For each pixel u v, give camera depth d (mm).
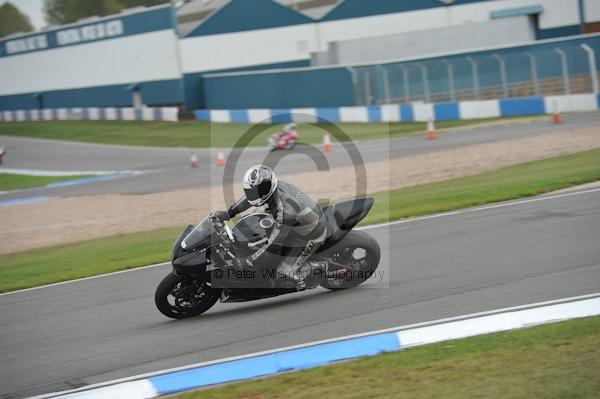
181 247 11859
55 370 10297
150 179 38219
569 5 68062
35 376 10125
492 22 60344
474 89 54094
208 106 71125
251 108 66688
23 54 88062
